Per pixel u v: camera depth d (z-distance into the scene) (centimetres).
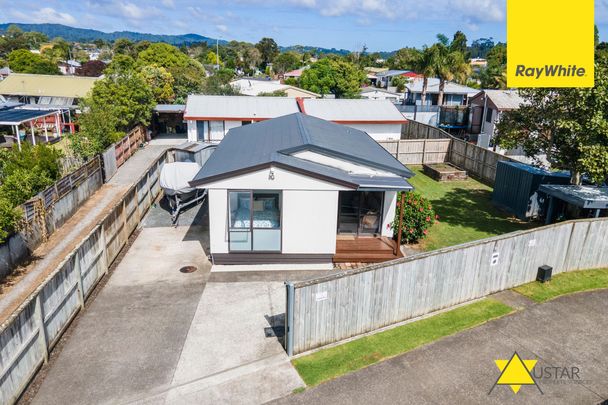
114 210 1424
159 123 3819
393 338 1004
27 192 1714
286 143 1493
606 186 1708
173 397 826
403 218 1552
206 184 1313
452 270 1106
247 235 1370
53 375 881
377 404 804
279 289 1252
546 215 1827
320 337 970
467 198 2175
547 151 1645
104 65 9519
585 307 1140
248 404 807
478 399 819
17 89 4706
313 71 6631
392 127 3133
